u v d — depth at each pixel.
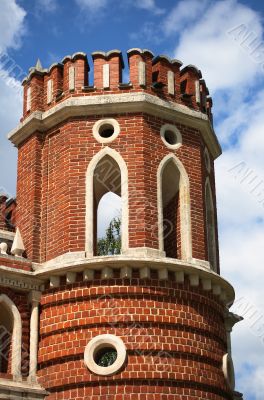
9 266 22.30
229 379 22.97
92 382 20.56
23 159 25.16
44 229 23.55
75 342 21.14
